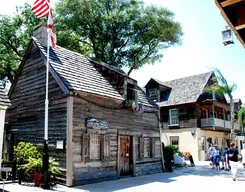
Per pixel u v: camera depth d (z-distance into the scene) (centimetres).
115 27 2212
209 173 1515
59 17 2248
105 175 1162
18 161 1048
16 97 1412
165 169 1591
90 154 1116
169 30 2259
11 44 2327
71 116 1041
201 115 2758
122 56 2416
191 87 2864
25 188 902
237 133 3191
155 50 2508
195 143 2594
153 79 2984
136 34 2248
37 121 1221
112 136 1227
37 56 1293
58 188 938
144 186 1038
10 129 1407
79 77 1212
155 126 1568
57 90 1127
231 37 491
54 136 1099
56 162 1062
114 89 1352
